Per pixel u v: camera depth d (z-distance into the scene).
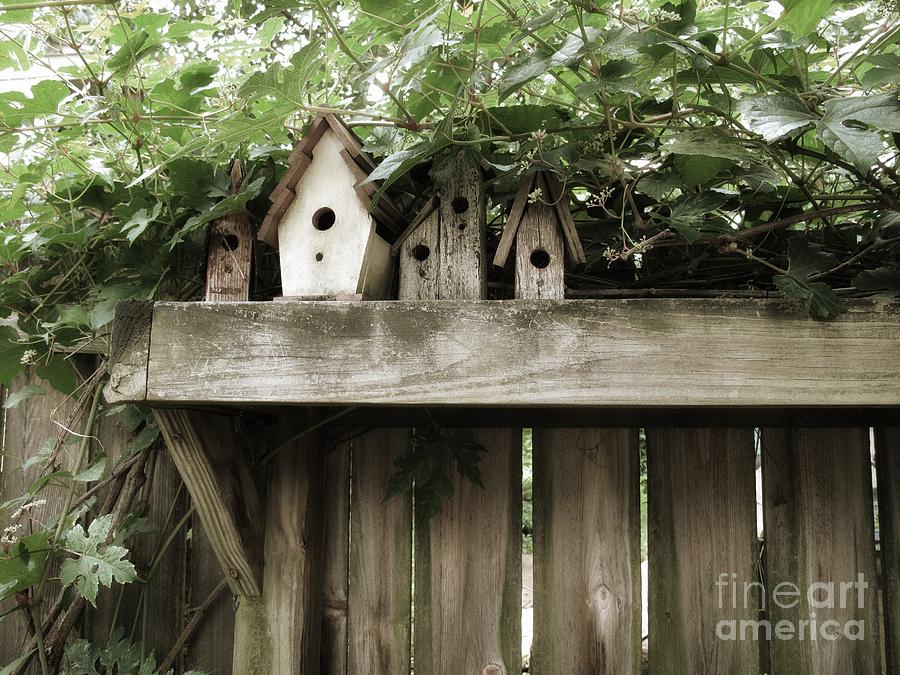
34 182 1.37
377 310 0.98
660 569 1.37
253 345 1.00
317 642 1.41
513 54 1.19
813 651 1.34
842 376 0.93
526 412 1.42
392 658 1.42
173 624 1.51
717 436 1.38
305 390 0.98
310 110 1.08
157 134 1.32
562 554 1.40
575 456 1.41
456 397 0.96
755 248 1.17
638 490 1.39
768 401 0.93
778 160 1.10
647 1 1.21
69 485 1.44
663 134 1.22
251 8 1.72
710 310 0.95
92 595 1.17
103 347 1.46
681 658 1.35
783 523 1.36
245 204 1.16
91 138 1.39
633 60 1.05
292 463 1.38
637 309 0.95
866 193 1.24
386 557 1.44
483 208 1.11
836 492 1.35
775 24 0.98
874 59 0.94
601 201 1.10
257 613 1.36
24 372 1.59
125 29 1.14
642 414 1.39
